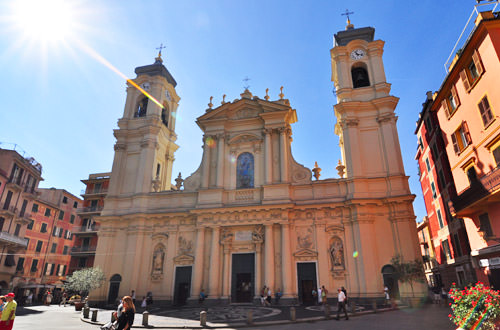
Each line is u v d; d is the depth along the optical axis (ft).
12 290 124.77
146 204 103.60
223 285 89.25
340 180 92.22
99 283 93.45
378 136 93.86
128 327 25.98
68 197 172.04
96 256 99.50
